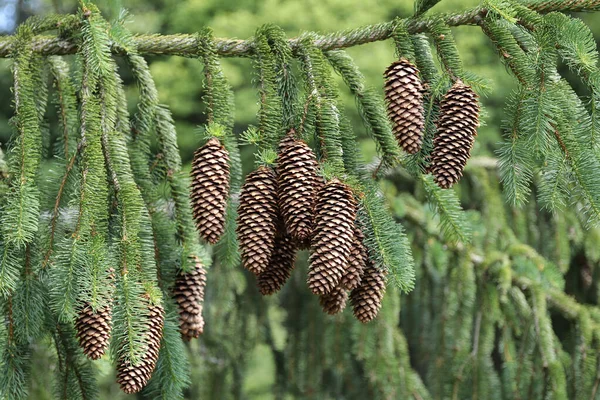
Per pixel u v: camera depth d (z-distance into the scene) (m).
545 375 2.98
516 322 3.04
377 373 3.03
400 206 3.07
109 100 2.31
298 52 2.32
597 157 2.23
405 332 3.36
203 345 3.19
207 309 3.15
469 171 3.41
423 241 3.16
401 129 2.21
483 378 3.02
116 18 2.34
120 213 2.27
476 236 3.15
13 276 2.25
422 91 2.25
